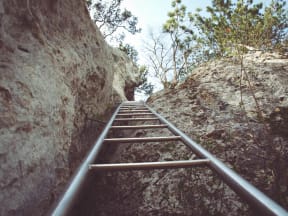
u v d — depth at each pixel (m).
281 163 2.36
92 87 3.35
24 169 1.13
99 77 3.62
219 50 4.89
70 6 2.56
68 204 0.72
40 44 1.68
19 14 1.46
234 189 0.85
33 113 1.32
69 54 2.26
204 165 1.15
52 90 1.68
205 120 3.21
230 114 3.19
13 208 1.00
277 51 4.59
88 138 3.30
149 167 1.11
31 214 1.18
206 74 4.52
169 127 2.08
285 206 2.01
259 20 4.69
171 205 2.17
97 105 3.87
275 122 2.85
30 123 1.27
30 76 1.37
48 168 1.46
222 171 0.98
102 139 1.59
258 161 2.42
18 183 1.06
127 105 5.38
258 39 4.56
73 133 2.56
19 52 1.36
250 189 0.77
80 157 2.82
